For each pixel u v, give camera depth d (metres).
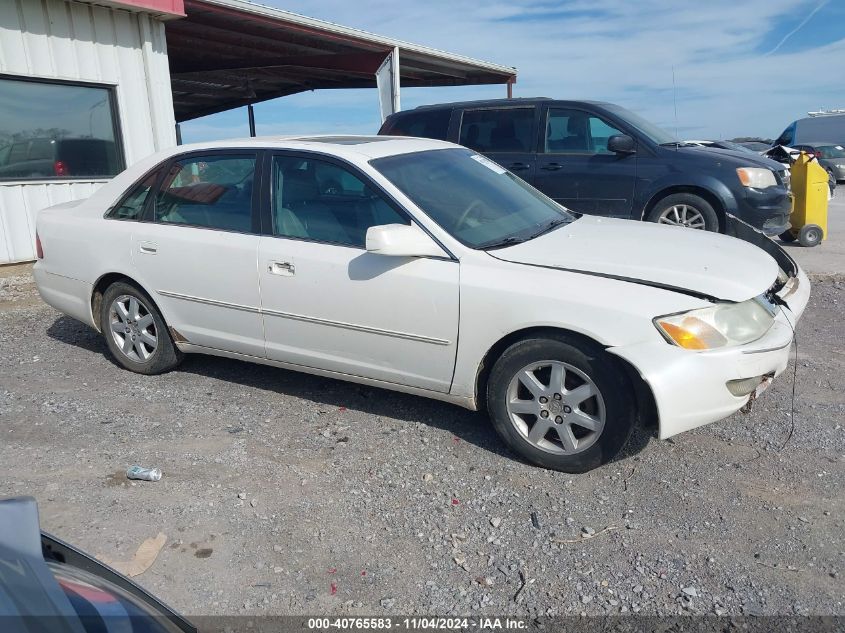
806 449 3.94
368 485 3.66
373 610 2.79
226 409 4.62
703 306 3.48
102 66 9.16
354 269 4.09
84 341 6.16
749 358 3.48
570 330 3.57
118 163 9.56
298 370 4.58
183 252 4.73
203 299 4.71
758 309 3.69
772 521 3.29
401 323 3.99
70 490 3.63
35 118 8.65
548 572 2.98
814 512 3.35
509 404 3.82
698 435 4.12
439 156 4.78
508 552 3.12
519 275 3.73
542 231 4.37
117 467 3.86
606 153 8.31
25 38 8.34
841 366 5.18
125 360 5.29
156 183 5.01
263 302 4.45
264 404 4.69
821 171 10.29
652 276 3.62
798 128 27.67
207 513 3.42
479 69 15.97
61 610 1.72
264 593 2.88
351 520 3.36
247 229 4.54
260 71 15.38
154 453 4.02
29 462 3.92
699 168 8.02
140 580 2.95
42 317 6.99
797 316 3.99
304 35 11.99
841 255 9.72
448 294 3.83
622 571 2.98
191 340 4.91
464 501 3.51
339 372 4.37
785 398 4.61
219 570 3.01
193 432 4.29
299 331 4.38
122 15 9.29
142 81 9.66
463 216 4.16
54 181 8.88
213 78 16.39
